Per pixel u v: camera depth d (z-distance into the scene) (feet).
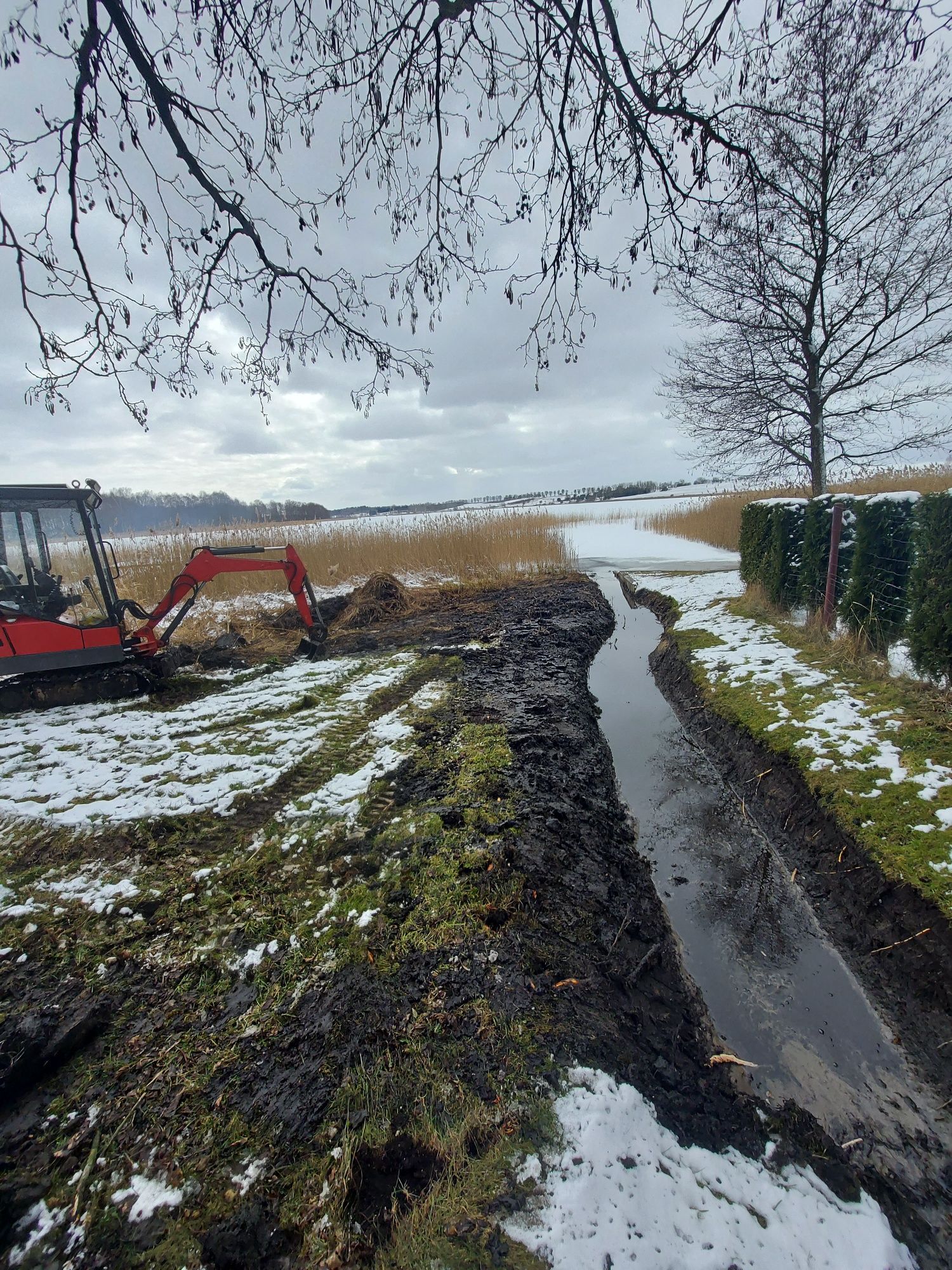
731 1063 7.78
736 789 14.78
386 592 33.55
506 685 20.17
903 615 16.74
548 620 29.60
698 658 21.79
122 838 11.83
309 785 13.55
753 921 10.52
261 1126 6.27
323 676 21.70
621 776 15.90
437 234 7.73
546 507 125.80
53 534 19.72
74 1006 7.95
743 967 9.53
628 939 9.68
